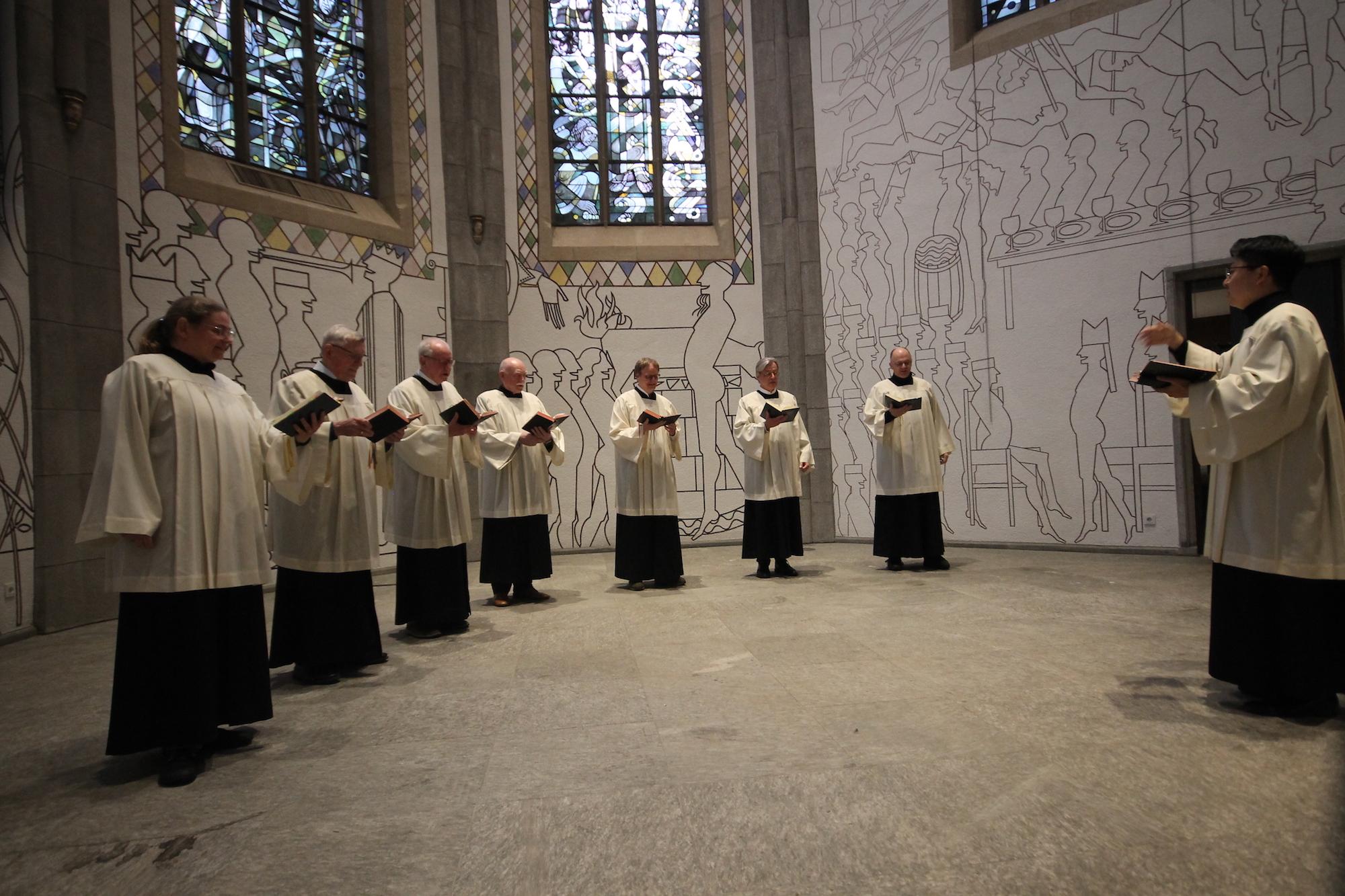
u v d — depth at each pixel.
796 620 4.65
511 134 8.55
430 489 4.55
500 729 2.96
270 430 3.06
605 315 8.72
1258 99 6.14
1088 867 1.82
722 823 2.13
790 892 1.77
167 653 2.63
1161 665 3.45
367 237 7.54
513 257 8.50
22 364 5.19
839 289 8.64
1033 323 7.30
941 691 3.19
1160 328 2.97
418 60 8.07
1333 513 2.65
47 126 5.38
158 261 6.11
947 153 7.80
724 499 8.84
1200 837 1.94
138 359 2.67
